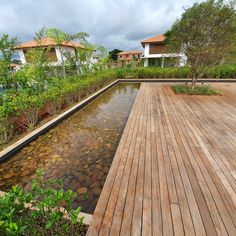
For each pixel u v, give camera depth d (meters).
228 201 1.69
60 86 5.91
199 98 6.34
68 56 9.71
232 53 6.59
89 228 1.43
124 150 2.71
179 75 13.37
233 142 2.90
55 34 8.45
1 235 1.07
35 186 1.34
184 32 6.44
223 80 11.39
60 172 2.65
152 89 8.57
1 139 3.37
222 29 5.94
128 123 3.88
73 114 5.59
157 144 2.89
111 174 2.13
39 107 4.32
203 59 6.67
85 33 9.30
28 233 1.25
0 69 4.71
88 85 7.73
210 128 3.51
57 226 1.38
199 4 6.06
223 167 2.23
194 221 1.48
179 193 1.80
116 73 14.82
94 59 13.59
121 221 1.49
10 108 3.46
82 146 3.47
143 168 2.24
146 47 22.77
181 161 2.38
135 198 1.75
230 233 1.38
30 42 18.89
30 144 3.57
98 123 4.80
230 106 5.12
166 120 4.04
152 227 1.43
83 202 2.05
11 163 2.92
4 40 4.91
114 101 7.59
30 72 5.61
